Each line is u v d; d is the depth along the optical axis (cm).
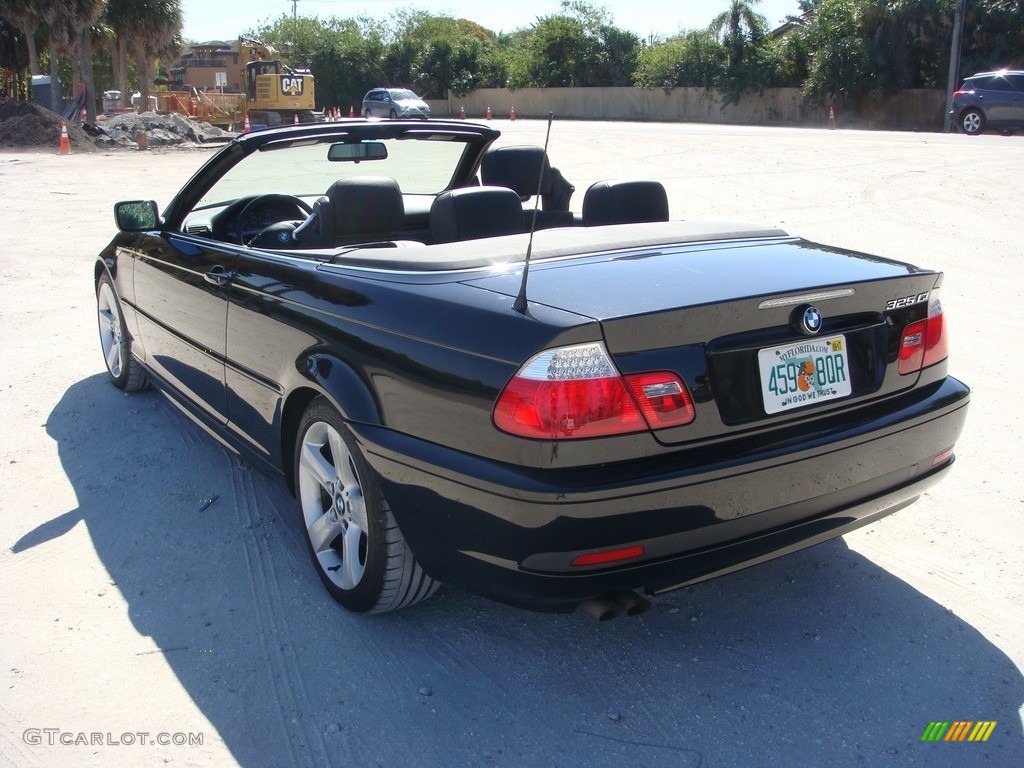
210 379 396
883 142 2114
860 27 3897
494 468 242
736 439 254
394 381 271
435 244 351
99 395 538
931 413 290
